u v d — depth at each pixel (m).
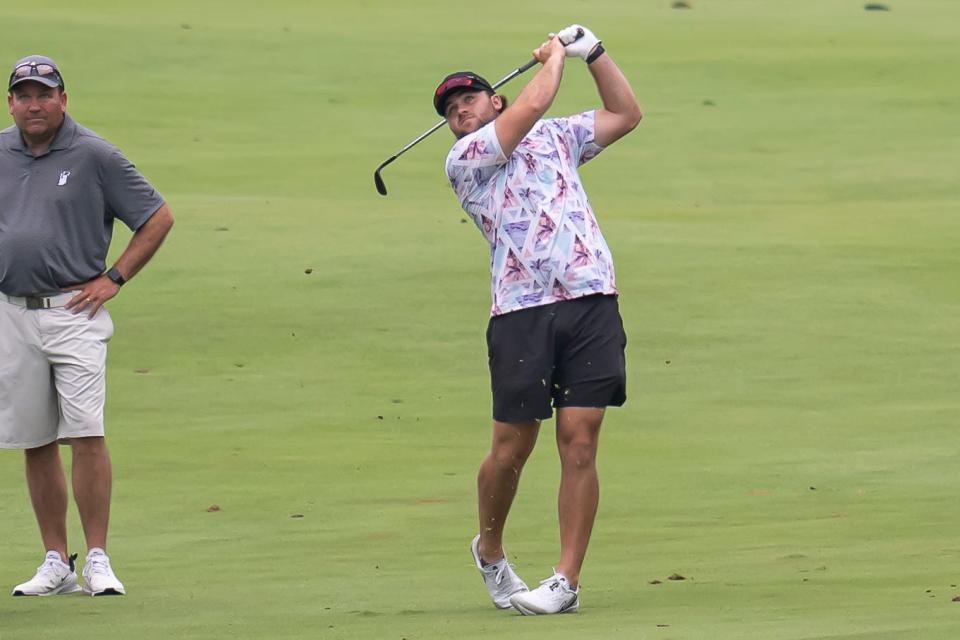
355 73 92.81
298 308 48.22
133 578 23.89
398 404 39.88
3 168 23.62
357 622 19.72
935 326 46.66
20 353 23.31
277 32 103.56
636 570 23.56
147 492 31.19
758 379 41.81
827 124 81.00
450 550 25.94
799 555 24.48
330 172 68.94
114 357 43.91
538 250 20.98
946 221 59.75
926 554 24.23
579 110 84.56
